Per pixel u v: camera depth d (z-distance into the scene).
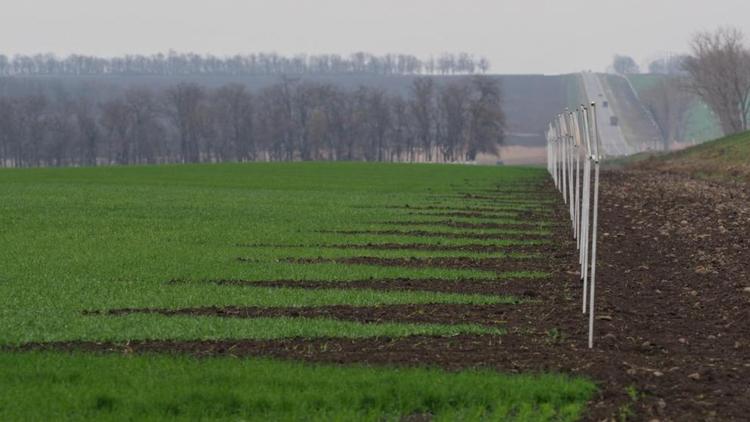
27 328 38.34
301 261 61.00
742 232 75.81
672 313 43.69
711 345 36.72
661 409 27.41
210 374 30.11
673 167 196.88
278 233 76.56
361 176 167.12
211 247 67.50
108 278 53.09
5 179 150.38
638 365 32.53
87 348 34.84
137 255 62.75
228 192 123.19
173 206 100.31
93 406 27.03
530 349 34.91
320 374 30.27
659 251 65.94
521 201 113.69
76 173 171.25
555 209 102.44
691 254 63.88
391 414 27.14
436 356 33.47
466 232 79.00
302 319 40.50
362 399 27.86
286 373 30.31
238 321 39.78
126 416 26.17
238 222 84.56
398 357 33.25
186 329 38.09
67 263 58.81
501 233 78.75
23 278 52.75
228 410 27.09
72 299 46.06
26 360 32.19
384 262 61.09
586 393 28.50
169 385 28.94
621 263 60.53
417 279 53.72
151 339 36.38
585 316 42.41
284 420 25.97
